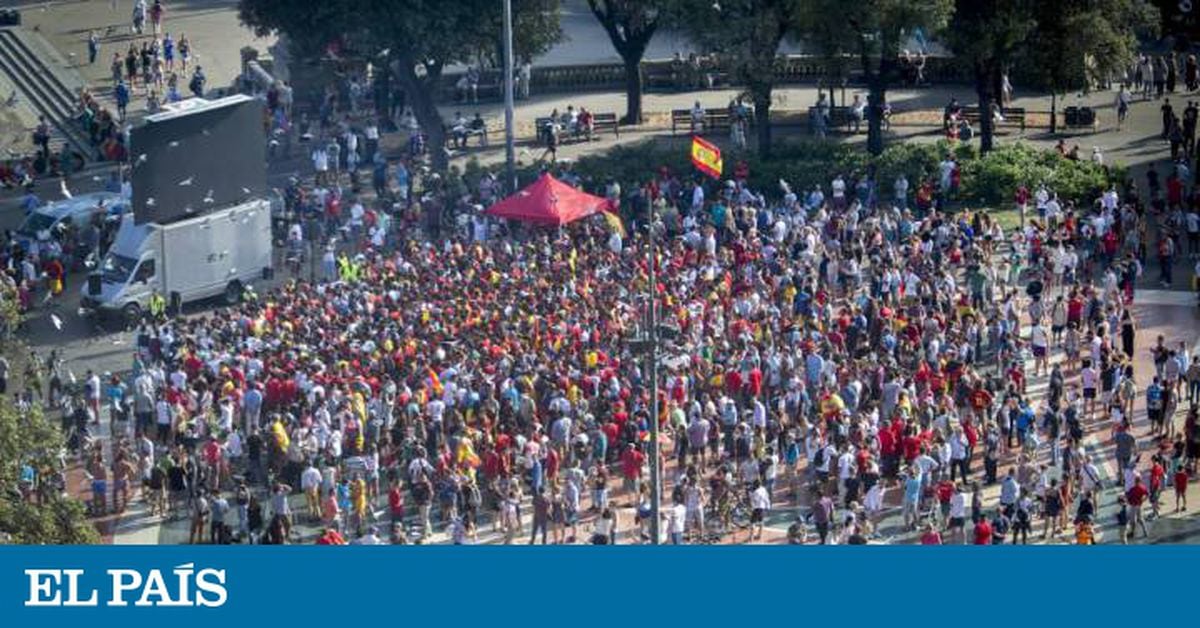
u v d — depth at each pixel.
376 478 74.94
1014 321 84.12
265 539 71.88
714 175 96.38
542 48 109.88
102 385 86.06
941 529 71.62
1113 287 86.19
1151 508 73.19
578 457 75.00
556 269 88.25
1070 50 102.44
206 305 94.81
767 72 103.25
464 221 96.06
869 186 98.00
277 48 119.50
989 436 74.00
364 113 115.44
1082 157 104.94
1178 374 80.19
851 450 73.25
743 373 78.12
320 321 83.75
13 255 96.31
